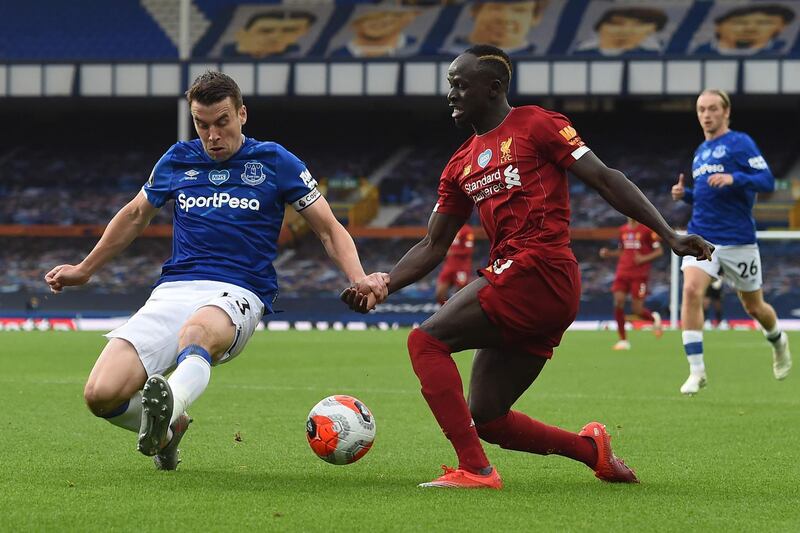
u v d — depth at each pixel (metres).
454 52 82.81
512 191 10.88
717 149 22.59
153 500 9.97
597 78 75.44
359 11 88.12
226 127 11.73
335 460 11.54
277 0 90.12
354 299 11.59
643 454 13.93
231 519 9.02
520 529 8.71
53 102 85.88
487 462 10.97
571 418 18.52
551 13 85.12
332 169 88.44
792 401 21.62
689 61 74.19
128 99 82.88
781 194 80.31
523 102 87.19
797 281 75.56
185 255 12.10
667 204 81.75
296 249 80.56
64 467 12.23
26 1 91.19
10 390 23.12
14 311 73.62
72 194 86.81
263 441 14.93
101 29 89.19
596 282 76.38
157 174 12.30
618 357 36.38
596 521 9.11
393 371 29.58
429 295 72.88
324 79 78.19
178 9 89.62
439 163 88.44
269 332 57.91
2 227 82.25
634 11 83.88
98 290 77.19
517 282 10.77
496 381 11.16
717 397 22.48
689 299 22.36
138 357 11.53
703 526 8.97
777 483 11.48
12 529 8.59
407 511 9.46
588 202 82.12
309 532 8.50
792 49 78.69
